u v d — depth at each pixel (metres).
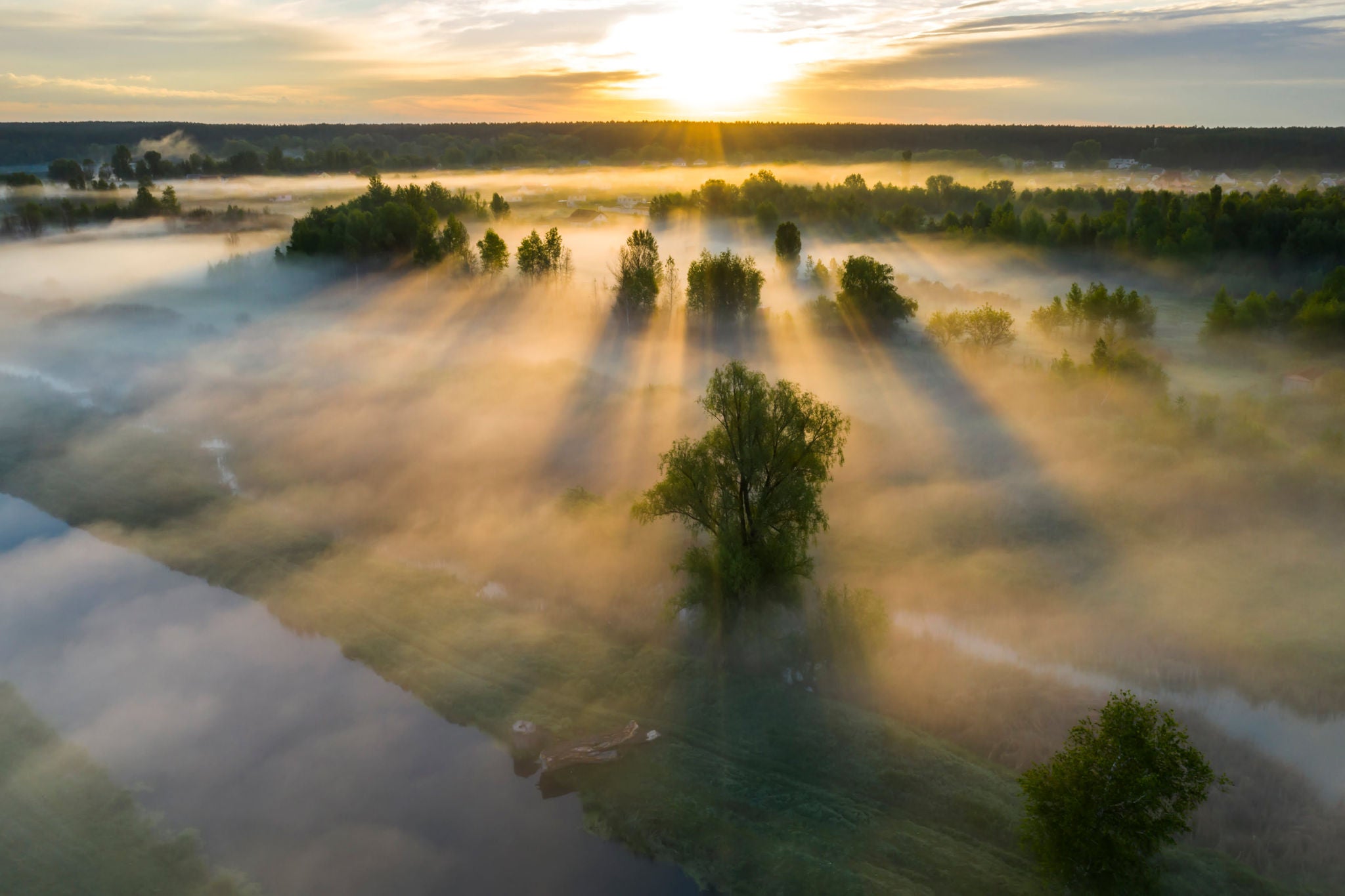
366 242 164.88
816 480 46.19
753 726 38.47
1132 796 26.67
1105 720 28.12
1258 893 28.44
